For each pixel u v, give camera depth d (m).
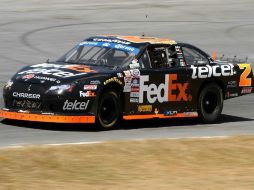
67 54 29.58
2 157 19.91
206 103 30.47
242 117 33.03
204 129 28.81
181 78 29.25
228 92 31.28
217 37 61.84
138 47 28.45
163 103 28.75
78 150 21.45
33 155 20.39
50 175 18.81
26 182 17.95
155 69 28.45
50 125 27.44
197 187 18.28
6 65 45.28
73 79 26.20
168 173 19.91
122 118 27.53
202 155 22.19
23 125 27.06
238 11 77.75
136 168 20.20
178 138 24.55
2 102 33.47
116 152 21.64
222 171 20.41
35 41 55.44
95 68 27.61
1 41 54.50
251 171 20.50
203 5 80.88
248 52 55.94
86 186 17.94
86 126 27.64
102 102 26.66
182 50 29.78
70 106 25.94
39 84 26.20
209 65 30.50
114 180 18.78
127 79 27.38
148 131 27.39
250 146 23.66
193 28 65.81
